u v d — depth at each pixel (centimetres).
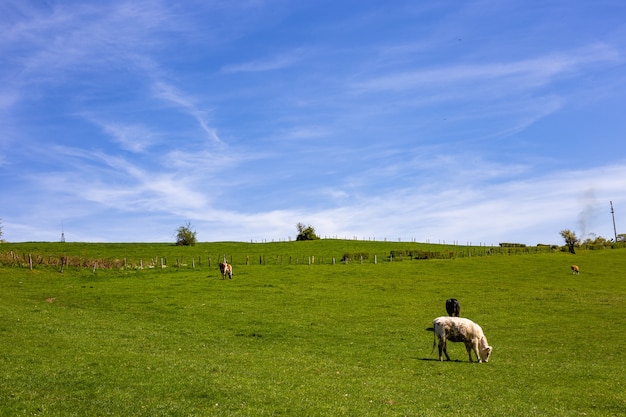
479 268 7988
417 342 3394
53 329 3169
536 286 6353
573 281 6881
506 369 2602
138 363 2397
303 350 3073
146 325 3669
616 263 8781
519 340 3488
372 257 9744
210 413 1714
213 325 3822
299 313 4428
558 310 4716
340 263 8762
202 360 2586
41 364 2286
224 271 6556
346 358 2862
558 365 2712
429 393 2077
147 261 8512
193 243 11812
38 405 1736
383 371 2511
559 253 10369
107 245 11406
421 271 7550
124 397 1870
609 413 1862
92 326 3441
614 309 4756
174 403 1816
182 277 6588
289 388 2073
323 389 2078
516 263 8644
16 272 6041
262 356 2800
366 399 1948
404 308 4784
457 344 3334
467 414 1778
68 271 6562
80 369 2231
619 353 3066
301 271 7356
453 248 11688
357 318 4284
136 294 5144
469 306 4922
